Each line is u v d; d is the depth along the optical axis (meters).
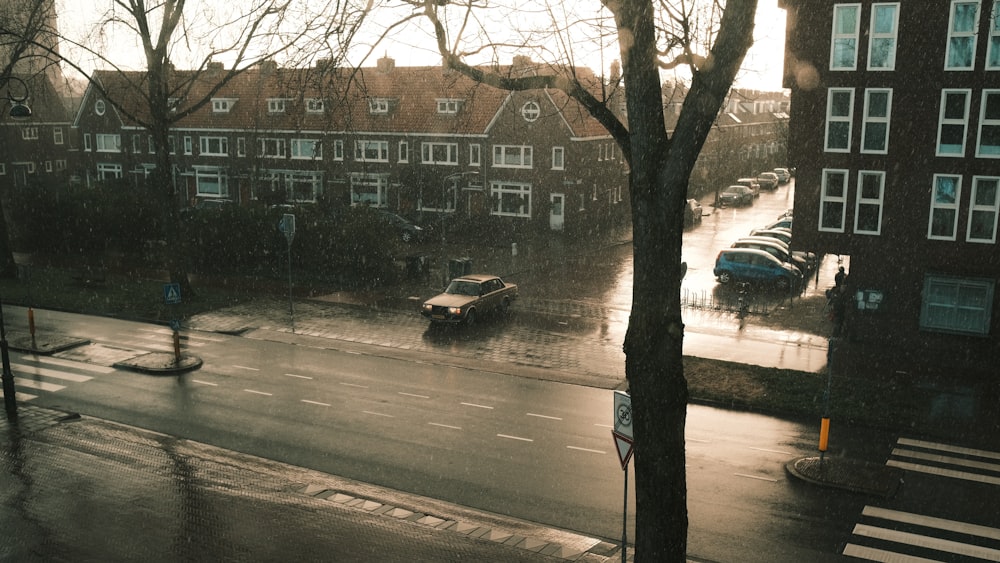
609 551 12.31
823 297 32.44
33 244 42.00
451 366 22.78
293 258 34.88
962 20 23.62
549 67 8.34
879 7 24.50
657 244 8.46
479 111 48.31
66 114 68.19
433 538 12.56
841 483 14.84
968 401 19.86
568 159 46.59
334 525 12.96
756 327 27.58
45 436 16.88
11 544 11.87
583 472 15.45
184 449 16.44
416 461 15.97
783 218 48.59
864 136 25.36
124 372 21.98
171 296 22.11
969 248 24.62
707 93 7.84
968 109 23.94
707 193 72.31
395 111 50.03
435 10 7.96
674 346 8.62
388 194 50.31
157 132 28.98
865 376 21.88
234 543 12.16
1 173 62.50
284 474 15.23
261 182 52.06
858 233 25.92
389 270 33.84
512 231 48.50
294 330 26.55
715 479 15.27
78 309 29.06
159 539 12.20
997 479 15.30
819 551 12.49
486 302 28.12
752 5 7.57
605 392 20.52
